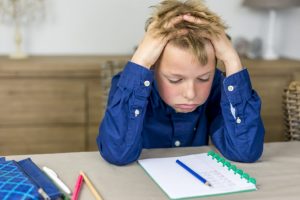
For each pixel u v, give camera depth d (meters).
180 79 1.00
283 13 2.93
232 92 1.11
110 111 1.07
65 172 0.95
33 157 1.05
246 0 2.66
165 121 1.25
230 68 1.10
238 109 1.11
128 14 2.68
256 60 2.67
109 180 0.91
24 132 2.33
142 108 1.05
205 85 1.02
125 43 2.72
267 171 0.99
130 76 1.06
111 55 2.67
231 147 1.09
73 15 2.63
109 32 2.69
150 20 1.09
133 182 0.90
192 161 1.02
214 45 1.05
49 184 0.84
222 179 0.90
